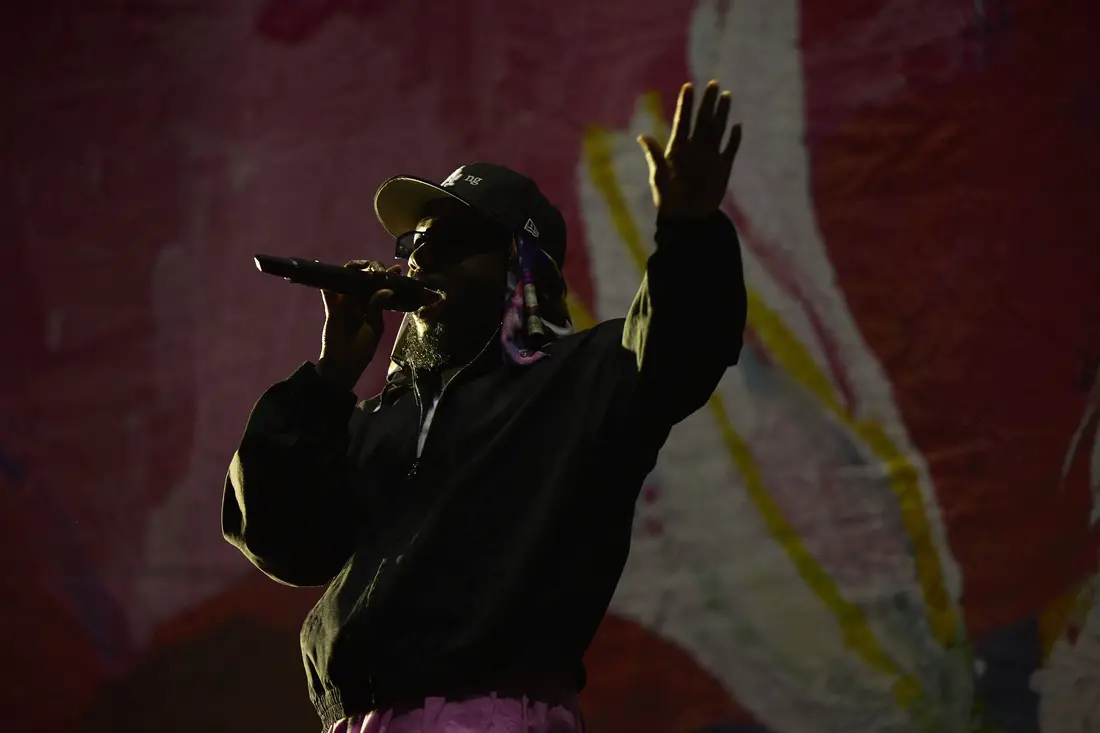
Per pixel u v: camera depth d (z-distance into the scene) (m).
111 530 6.66
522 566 2.41
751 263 6.49
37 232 7.00
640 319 2.48
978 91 6.41
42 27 7.16
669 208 2.34
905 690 5.95
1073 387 6.05
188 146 7.04
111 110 7.10
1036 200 6.26
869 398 6.26
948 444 6.13
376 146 6.93
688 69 6.73
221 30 7.12
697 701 6.11
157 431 6.76
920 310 6.29
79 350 6.87
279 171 6.97
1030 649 5.87
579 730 2.47
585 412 2.56
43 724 6.46
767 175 6.56
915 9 6.54
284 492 2.59
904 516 6.10
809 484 6.23
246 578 6.53
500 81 6.88
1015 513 6.00
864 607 6.06
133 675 6.48
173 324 6.87
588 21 6.86
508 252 2.85
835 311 6.37
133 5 7.17
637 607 6.24
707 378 2.46
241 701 6.39
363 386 6.57
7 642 6.55
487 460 2.53
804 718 6.01
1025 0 6.42
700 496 6.30
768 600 6.15
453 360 2.77
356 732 2.45
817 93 6.59
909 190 6.41
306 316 6.81
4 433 6.80
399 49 7.00
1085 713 5.76
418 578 2.44
